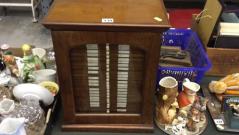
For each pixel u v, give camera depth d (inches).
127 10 32.6
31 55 45.1
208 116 39.5
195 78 40.7
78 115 36.4
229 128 37.3
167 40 49.6
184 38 49.6
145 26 29.3
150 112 36.3
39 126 35.0
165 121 37.3
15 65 44.8
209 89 43.1
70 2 34.2
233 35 43.5
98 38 30.6
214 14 45.0
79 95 35.5
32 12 127.2
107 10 32.4
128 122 37.1
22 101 36.2
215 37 44.3
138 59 32.7
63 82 33.9
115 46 31.7
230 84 41.3
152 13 32.1
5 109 34.3
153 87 34.4
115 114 36.6
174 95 35.9
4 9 130.9
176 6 85.4
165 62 42.1
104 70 33.7
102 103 36.3
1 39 111.3
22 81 41.4
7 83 40.7
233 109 37.8
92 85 34.8
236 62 45.1
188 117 37.2
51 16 30.5
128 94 35.5
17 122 30.2
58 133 37.1
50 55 47.6
